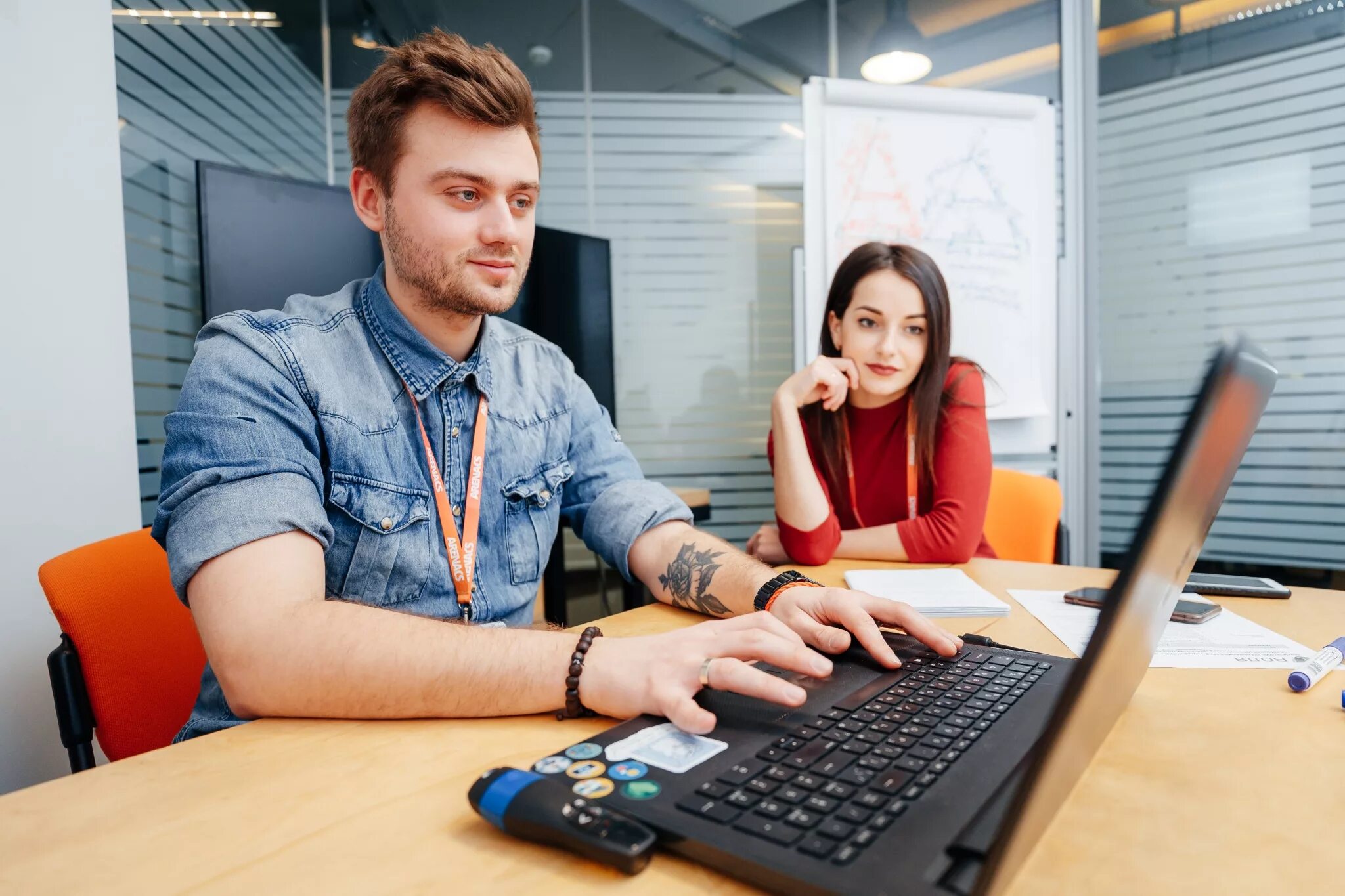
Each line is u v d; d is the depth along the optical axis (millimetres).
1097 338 3582
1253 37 3162
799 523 1397
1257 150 3184
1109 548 3645
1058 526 1833
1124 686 480
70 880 410
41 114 1811
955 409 1700
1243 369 431
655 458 3861
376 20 3381
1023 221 2932
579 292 3164
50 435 1824
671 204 3805
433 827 465
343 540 912
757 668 683
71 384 1857
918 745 510
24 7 1780
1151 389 3473
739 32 3826
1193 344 3373
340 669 622
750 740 528
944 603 972
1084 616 939
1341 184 3031
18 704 1756
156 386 2646
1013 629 887
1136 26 3422
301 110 3256
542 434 1112
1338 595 1000
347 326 957
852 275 1775
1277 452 3246
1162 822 456
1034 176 2938
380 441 935
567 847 427
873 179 2773
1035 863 413
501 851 438
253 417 811
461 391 1015
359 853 436
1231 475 487
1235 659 761
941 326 1709
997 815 406
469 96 850
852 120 2758
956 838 385
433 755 570
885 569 1270
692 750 514
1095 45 3490
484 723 629
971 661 695
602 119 3744
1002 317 2918
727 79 3818
